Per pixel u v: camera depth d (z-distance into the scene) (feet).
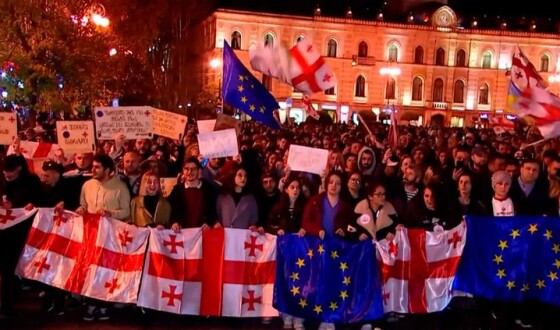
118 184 21.80
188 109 136.67
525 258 21.35
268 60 27.81
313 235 21.02
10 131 28.12
